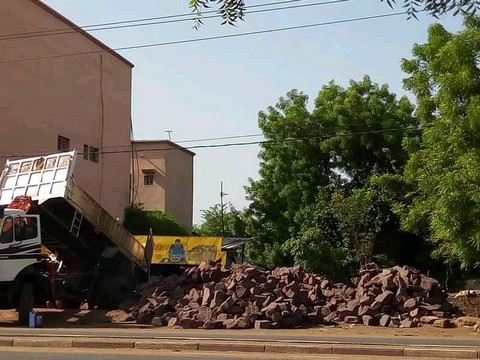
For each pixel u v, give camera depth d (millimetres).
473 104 15633
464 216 15688
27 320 18531
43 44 31766
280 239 37594
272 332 16844
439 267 35281
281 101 38938
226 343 12547
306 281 21859
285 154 37500
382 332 17047
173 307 20234
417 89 20641
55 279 20312
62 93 33219
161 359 11055
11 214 18625
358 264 33031
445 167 17375
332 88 38969
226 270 22578
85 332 16125
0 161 28531
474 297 22516
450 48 16531
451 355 11617
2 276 18188
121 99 39188
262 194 38094
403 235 34594
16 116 29688
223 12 5160
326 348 12078
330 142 36375
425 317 18891
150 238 25359
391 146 35750
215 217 60562
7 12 29438
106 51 37500
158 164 51875
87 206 21172
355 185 37375
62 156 20688
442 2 4516
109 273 22844
